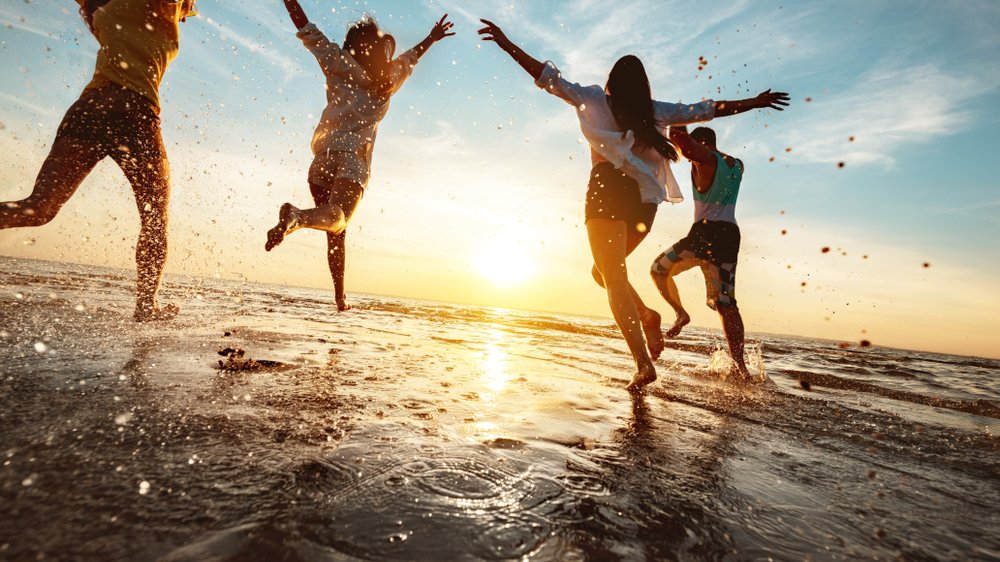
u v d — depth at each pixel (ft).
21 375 4.74
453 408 5.40
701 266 11.09
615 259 8.11
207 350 7.20
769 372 12.59
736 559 2.70
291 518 2.61
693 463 4.30
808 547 2.93
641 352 7.98
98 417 3.77
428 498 3.01
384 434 4.16
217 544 2.29
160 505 2.59
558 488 3.39
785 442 5.32
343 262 10.14
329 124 9.46
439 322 22.27
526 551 2.53
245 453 3.42
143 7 8.46
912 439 5.90
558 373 9.15
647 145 8.27
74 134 7.99
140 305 9.45
